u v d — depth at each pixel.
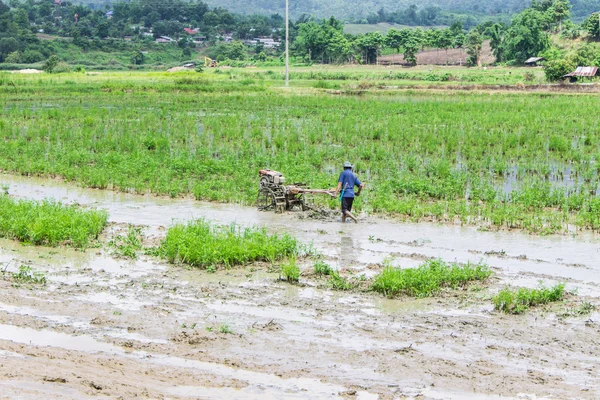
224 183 23.22
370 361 10.19
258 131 34.56
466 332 11.44
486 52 149.38
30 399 8.14
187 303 12.62
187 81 69.88
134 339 10.85
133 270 14.69
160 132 34.78
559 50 128.38
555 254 16.36
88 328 11.25
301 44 141.25
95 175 24.03
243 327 11.46
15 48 142.75
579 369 10.10
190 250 15.13
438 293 13.47
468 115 42.28
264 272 14.70
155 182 23.61
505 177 26.14
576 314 12.38
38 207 18.53
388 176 25.56
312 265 15.17
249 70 116.50
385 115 43.28
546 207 21.48
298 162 27.50
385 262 15.26
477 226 19.02
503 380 9.64
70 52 150.88
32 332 10.98
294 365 10.02
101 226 17.89
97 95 58.09
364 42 140.62
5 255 15.59
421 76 93.25
